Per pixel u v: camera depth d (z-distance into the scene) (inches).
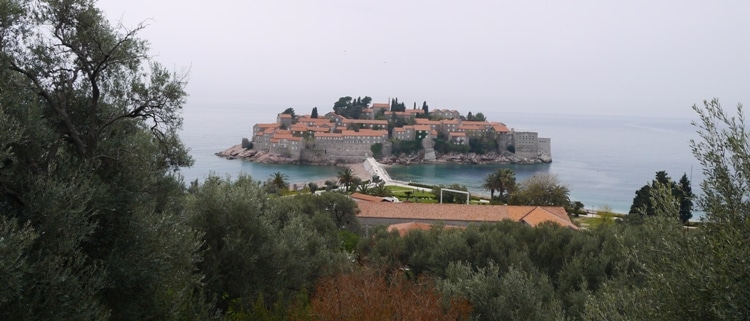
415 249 1202.0
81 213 445.1
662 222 383.6
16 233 379.2
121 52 582.6
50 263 398.9
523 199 3447.3
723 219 356.5
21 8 515.5
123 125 599.8
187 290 593.9
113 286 466.0
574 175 6811.0
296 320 591.5
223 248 718.5
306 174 6378.0
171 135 701.9
